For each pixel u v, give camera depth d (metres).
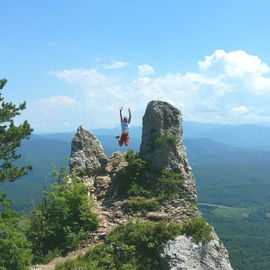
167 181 22.27
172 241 17.20
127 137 26.19
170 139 23.91
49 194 22.88
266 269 112.94
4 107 26.81
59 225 20.50
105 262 17.28
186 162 24.11
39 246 20.11
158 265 16.98
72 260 17.78
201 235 17.72
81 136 26.48
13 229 20.00
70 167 25.02
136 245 17.72
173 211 20.70
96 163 25.91
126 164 25.53
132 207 21.16
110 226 20.36
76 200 21.20
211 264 17.27
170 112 25.03
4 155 25.47
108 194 23.84
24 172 26.45
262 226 198.50
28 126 27.66
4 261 17.16
